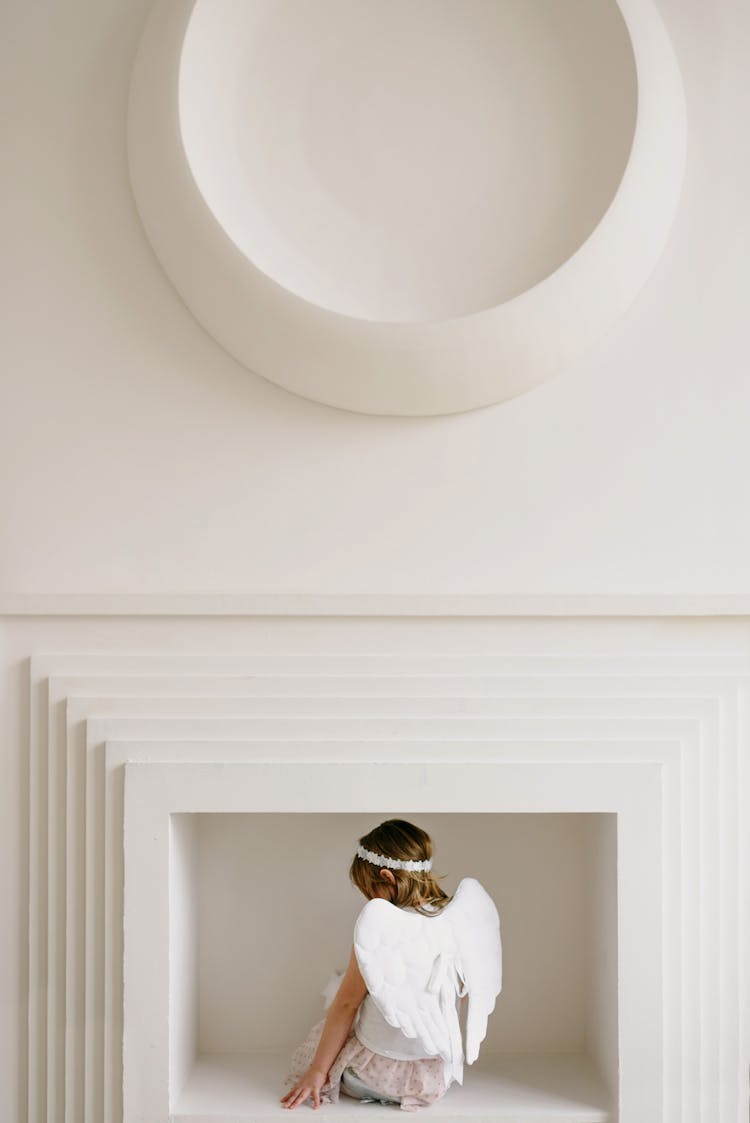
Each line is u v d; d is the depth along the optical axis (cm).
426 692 182
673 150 187
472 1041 175
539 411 191
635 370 191
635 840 180
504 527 190
